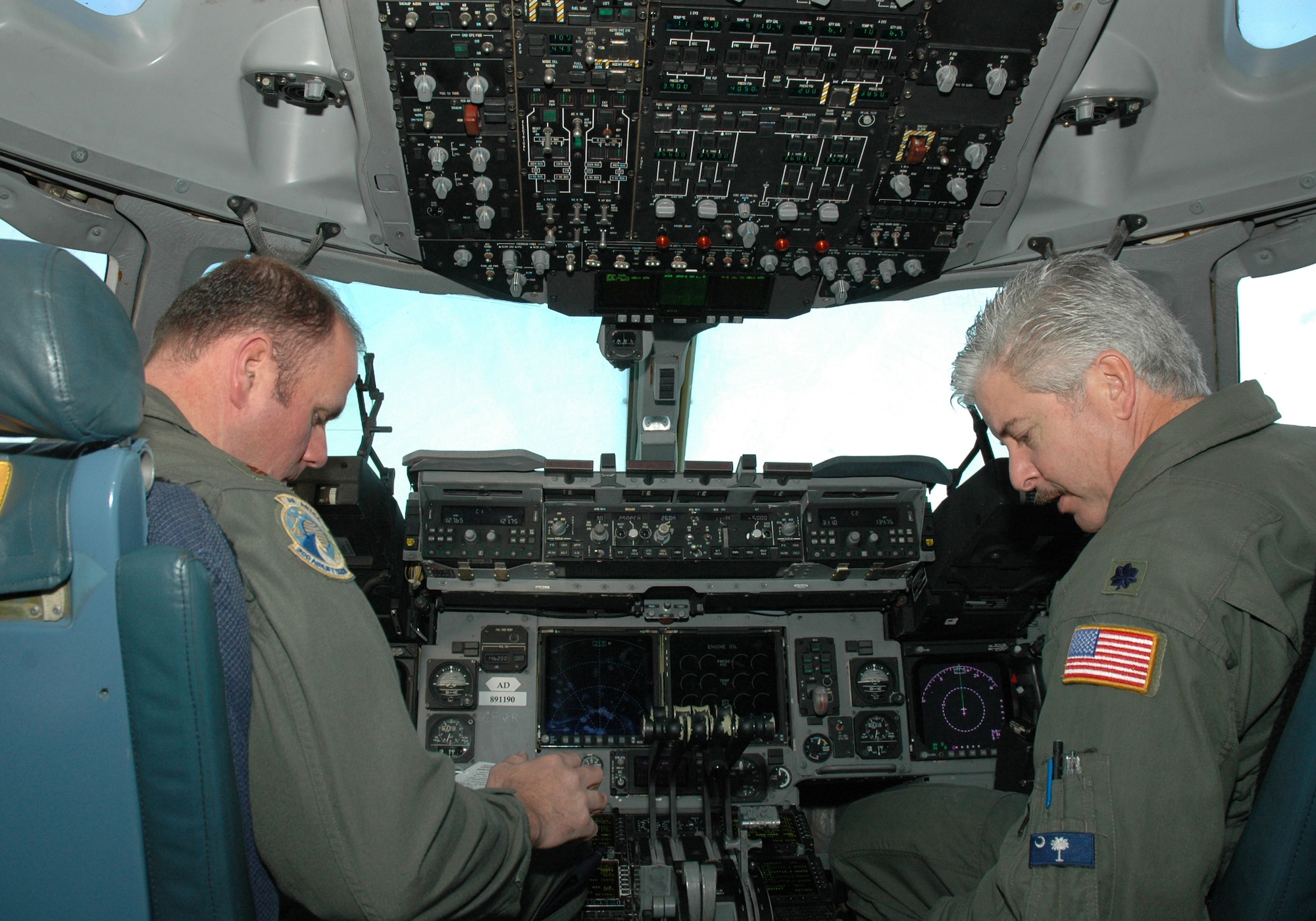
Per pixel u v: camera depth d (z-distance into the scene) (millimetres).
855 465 3574
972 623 3834
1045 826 1362
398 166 3053
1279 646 1359
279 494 1395
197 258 3430
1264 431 1575
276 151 3256
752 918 3143
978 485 3445
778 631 3965
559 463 3520
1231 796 1414
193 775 1139
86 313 1126
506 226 3223
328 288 1653
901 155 3006
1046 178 3496
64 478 1132
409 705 3754
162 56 2918
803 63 2734
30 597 1135
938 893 2484
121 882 1172
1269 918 1376
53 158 2949
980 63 2773
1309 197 3244
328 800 1215
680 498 3637
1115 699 1356
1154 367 1568
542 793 1648
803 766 3836
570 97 2809
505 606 3824
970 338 1746
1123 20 2945
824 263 3350
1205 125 3225
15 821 1169
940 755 3877
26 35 2719
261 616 1268
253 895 1251
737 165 3008
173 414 1417
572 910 2619
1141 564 1417
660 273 3438
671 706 3686
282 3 2832
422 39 2670
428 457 3475
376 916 1205
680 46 2686
